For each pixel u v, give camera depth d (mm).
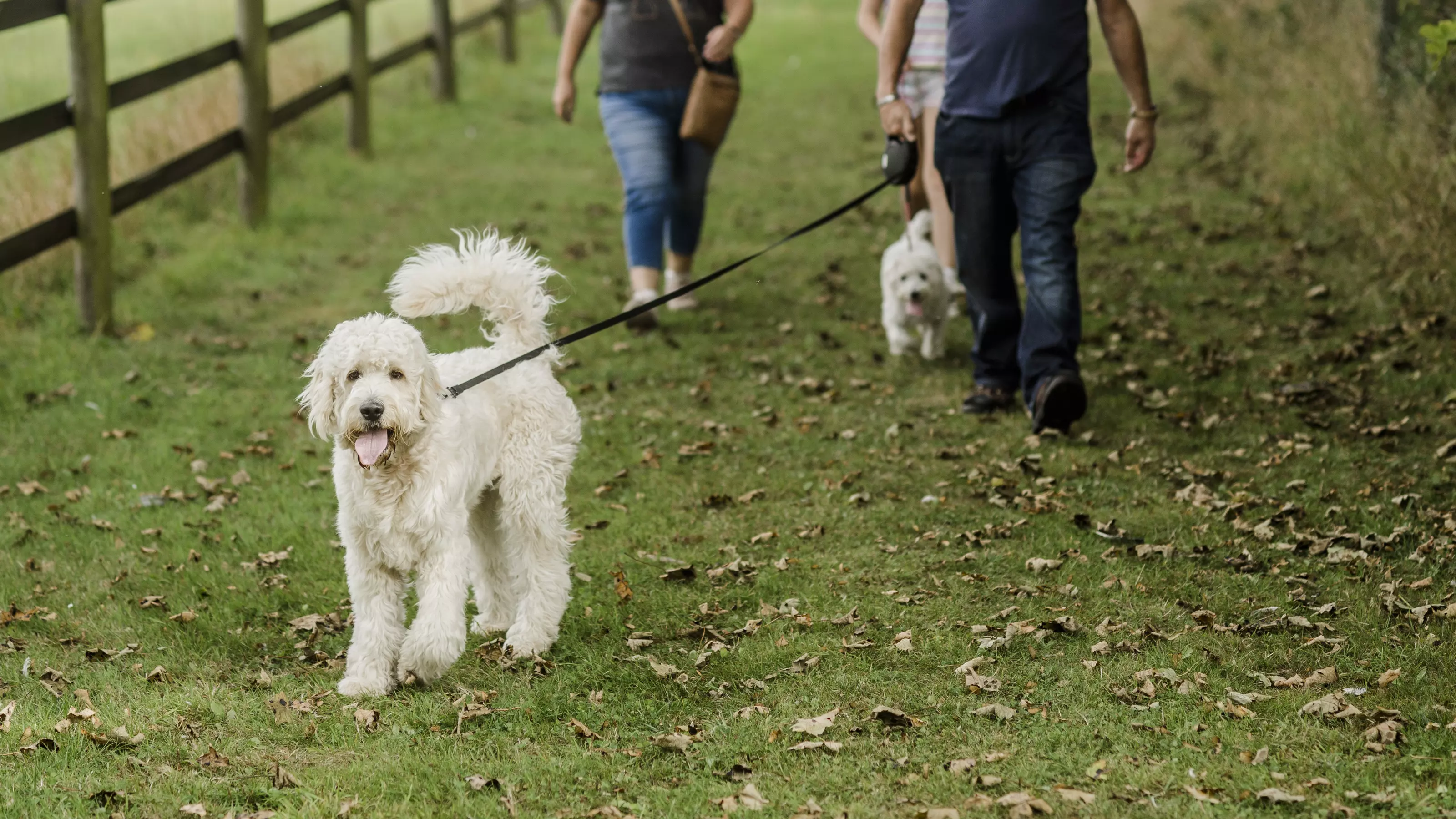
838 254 10508
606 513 6121
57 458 6773
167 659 4809
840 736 4113
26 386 7629
